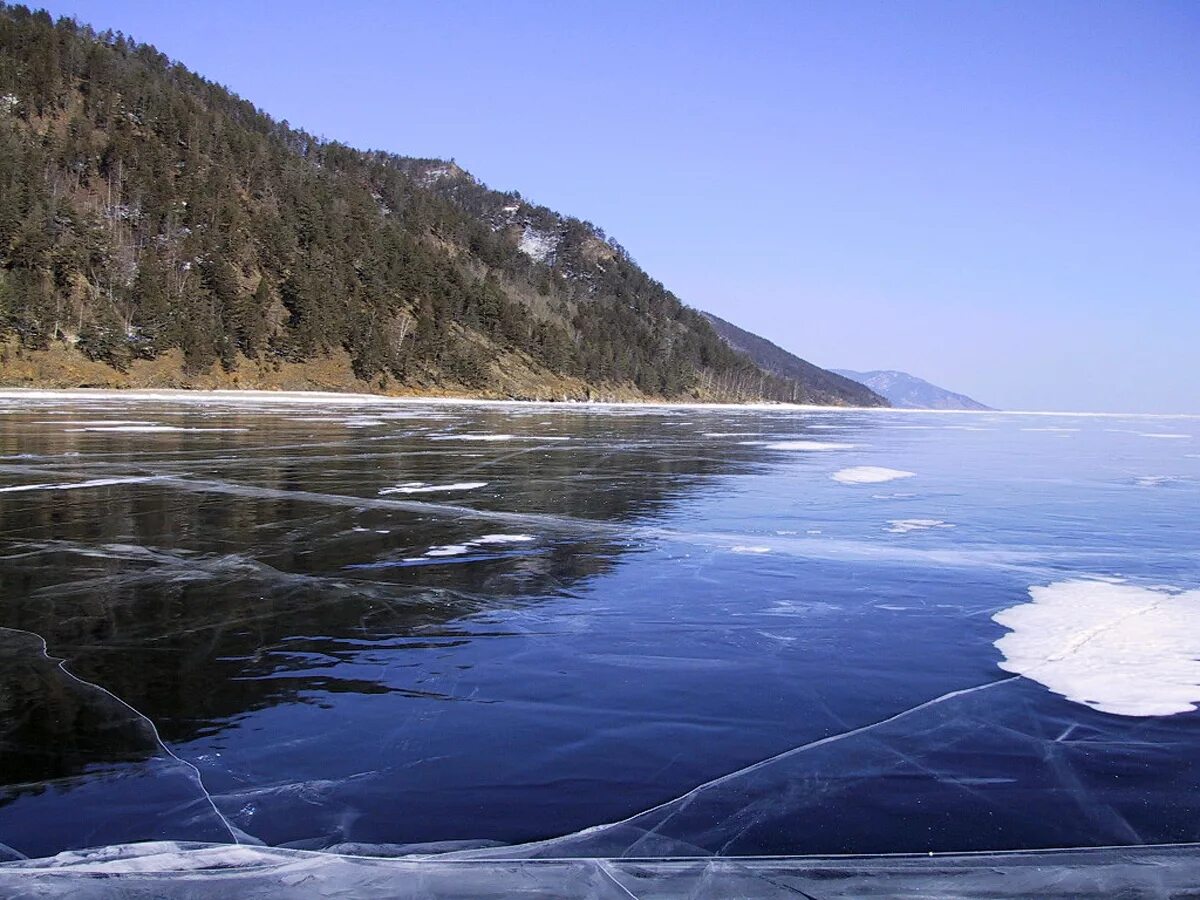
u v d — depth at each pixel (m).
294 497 14.37
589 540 11.05
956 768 4.65
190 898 3.45
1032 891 3.54
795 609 7.82
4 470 17.27
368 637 6.87
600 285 178.88
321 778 4.49
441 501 14.22
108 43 146.88
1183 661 6.33
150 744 4.87
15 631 6.89
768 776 4.55
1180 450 29.98
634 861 3.75
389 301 108.69
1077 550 10.73
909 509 14.17
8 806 4.17
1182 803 4.27
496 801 4.27
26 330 74.44
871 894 3.51
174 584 8.45
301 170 126.38
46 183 92.50
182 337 83.00
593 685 5.88
